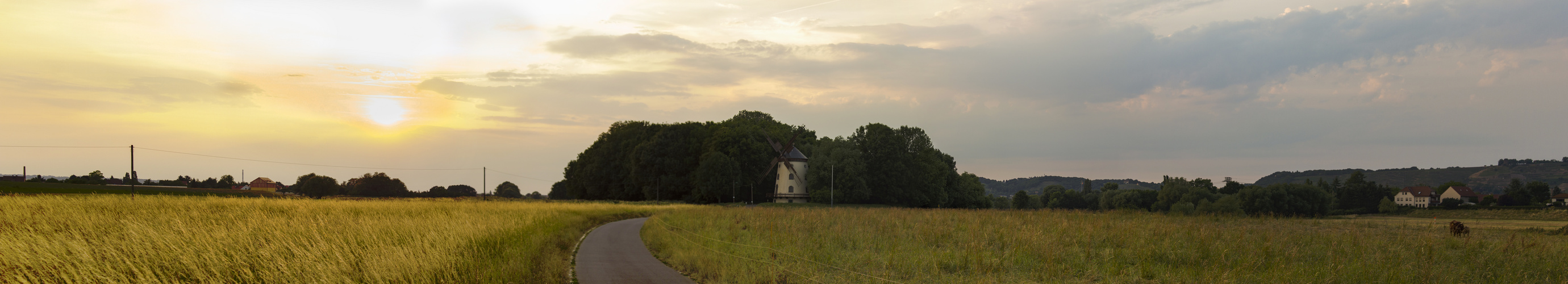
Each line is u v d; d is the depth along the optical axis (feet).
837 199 283.18
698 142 312.50
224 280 39.99
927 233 71.05
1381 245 54.75
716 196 289.12
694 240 75.66
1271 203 254.27
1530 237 58.44
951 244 62.69
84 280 37.76
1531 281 43.11
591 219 130.00
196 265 41.55
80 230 57.26
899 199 287.07
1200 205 265.75
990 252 54.60
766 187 339.77
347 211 99.81
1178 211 106.63
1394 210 331.16
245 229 55.72
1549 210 183.11
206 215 79.51
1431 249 50.78
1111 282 43.96
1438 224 83.25
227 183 457.27
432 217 88.07
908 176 282.15
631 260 60.44
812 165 293.02
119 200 99.91
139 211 83.25
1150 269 47.16
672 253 62.59
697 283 46.68
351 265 42.39
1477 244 54.75
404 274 40.37
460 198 332.39
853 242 66.23
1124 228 69.05
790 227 82.02
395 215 93.66
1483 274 44.93
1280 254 50.42
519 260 49.06
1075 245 57.72
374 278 39.34
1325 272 43.24
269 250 45.27
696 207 212.84
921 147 290.35
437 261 43.14
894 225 83.87
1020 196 482.69
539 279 45.16
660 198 310.24
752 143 311.68
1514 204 373.61
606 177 334.44
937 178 302.04
